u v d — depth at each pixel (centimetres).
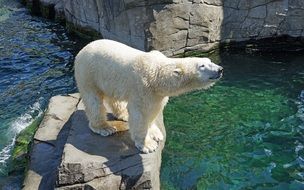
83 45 1468
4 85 1203
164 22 1280
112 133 732
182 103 1080
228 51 1375
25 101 1116
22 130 974
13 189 783
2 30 1617
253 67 1262
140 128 677
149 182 668
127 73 653
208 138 933
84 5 1471
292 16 1333
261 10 1338
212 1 1316
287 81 1173
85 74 695
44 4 1725
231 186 785
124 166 674
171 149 895
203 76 623
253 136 934
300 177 805
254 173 820
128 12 1309
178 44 1316
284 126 966
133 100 659
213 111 1039
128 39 1352
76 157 678
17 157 873
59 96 945
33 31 1605
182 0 1278
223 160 857
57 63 1329
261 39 1363
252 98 1091
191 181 798
